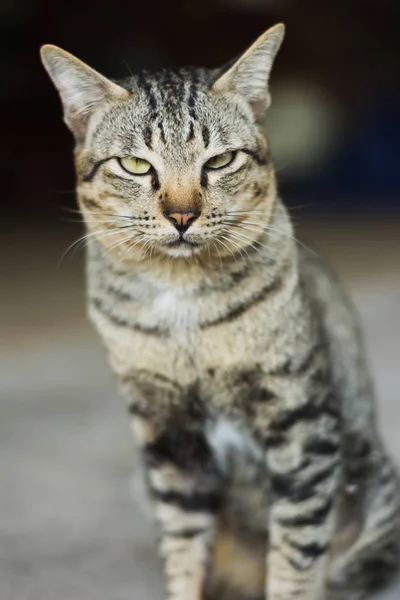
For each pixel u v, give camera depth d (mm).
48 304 1511
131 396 666
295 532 646
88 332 1339
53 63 648
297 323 639
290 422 642
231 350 633
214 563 703
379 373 1111
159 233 622
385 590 711
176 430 671
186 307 634
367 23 2934
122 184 630
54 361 1206
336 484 652
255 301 631
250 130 646
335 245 2111
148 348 641
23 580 713
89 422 1002
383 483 716
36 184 2467
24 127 2451
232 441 668
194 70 678
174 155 624
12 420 1006
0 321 1400
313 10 2816
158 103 633
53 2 2418
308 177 3238
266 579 702
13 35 2434
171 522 681
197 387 648
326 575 669
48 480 874
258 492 682
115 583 712
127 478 875
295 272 650
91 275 665
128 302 643
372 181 3182
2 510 817
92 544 765
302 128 3490
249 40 2762
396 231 2314
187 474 681
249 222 640
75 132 656
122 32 2568
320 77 3133
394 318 1403
